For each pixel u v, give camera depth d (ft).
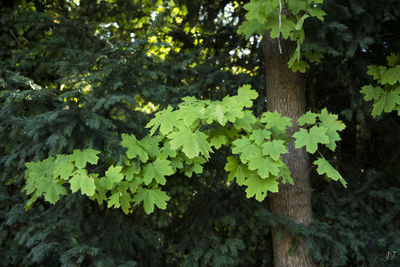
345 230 10.93
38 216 9.01
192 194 11.96
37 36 11.86
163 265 12.10
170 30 14.05
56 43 10.44
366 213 12.05
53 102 8.10
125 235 10.48
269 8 6.65
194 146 6.13
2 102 9.75
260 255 12.85
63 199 9.44
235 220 11.61
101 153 7.36
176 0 14.70
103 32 13.55
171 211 12.11
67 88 10.34
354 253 10.47
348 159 14.12
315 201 12.46
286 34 7.06
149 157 7.71
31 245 8.27
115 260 9.43
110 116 9.00
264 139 6.97
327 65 11.63
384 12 10.19
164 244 12.41
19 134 8.36
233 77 12.71
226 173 9.95
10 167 9.36
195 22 14.73
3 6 11.52
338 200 12.14
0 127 8.04
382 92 8.48
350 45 9.49
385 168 13.07
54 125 7.34
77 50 9.63
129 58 8.19
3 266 8.89
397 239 10.19
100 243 9.74
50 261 9.33
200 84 12.34
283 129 7.13
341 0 9.73
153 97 9.82
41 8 12.80
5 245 9.62
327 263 10.63
